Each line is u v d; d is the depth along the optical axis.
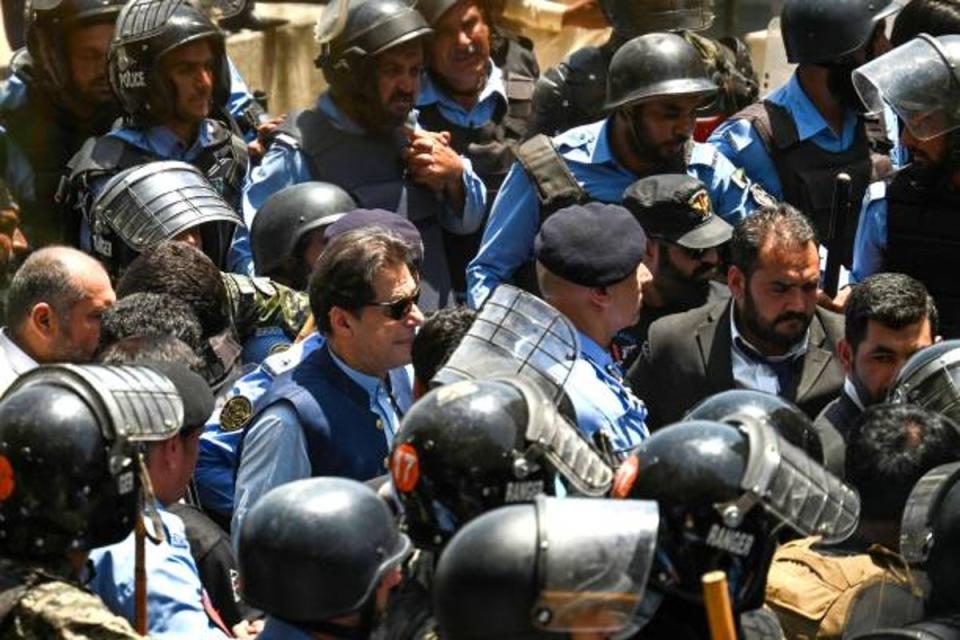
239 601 12.58
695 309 15.52
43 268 13.89
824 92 18.41
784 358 15.13
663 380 15.24
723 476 9.44
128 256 16.00
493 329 12.06
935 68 16.81
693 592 9.50
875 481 11.77
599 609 8.45
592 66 19.34
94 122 18.34
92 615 10.17
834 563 11.48
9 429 10.28
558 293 13.95
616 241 13.89
